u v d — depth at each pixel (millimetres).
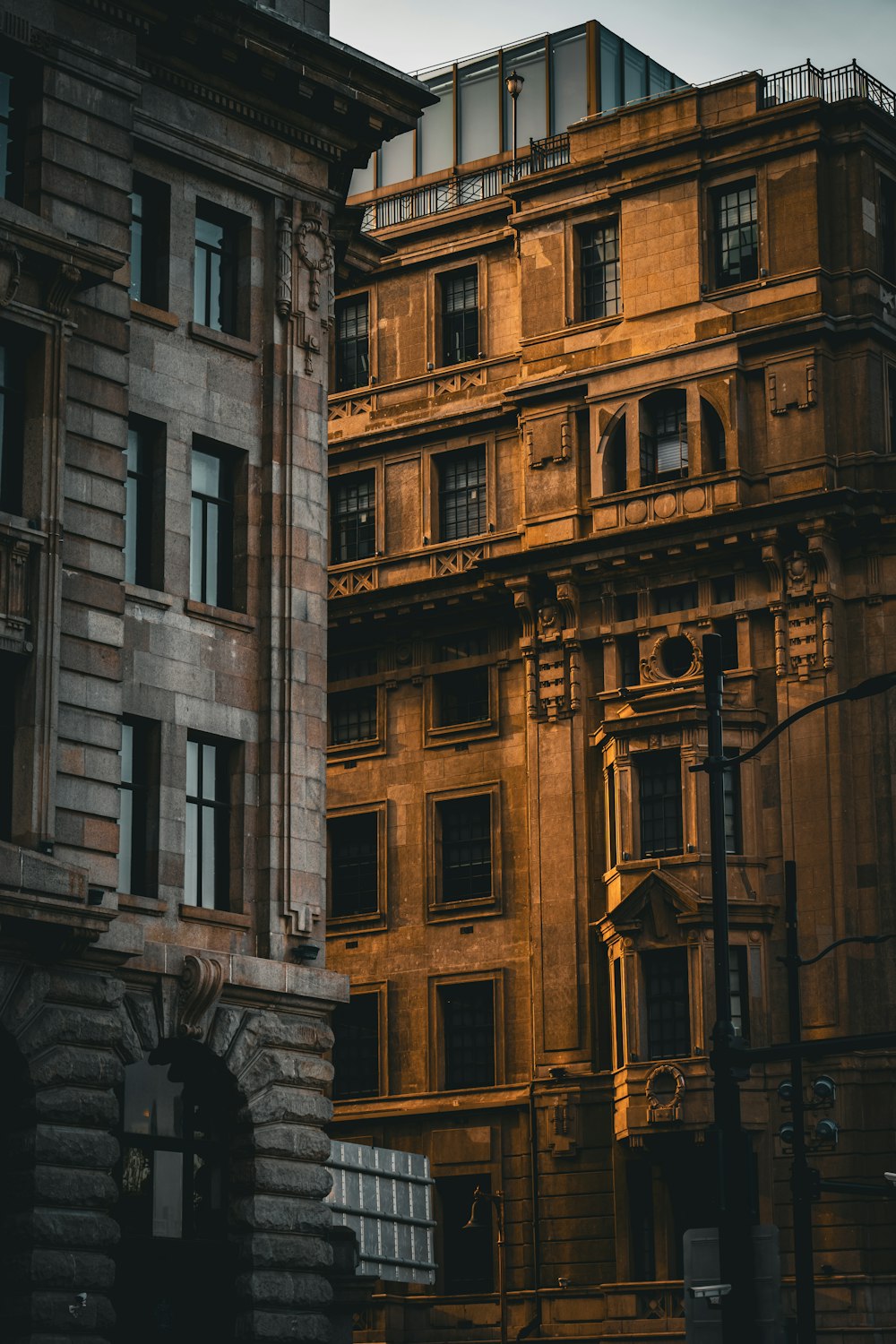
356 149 44375
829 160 66875
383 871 70188
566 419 69000
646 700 64625
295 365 42500
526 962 67062
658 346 67438
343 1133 68750
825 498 63281
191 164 41438
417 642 71312
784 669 63719
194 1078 38438
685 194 67938
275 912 39812
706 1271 28203
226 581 41250
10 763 35750
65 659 36469
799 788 63125
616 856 64688
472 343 72875
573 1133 64500
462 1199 66625
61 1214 34625
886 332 65812
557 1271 63969
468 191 74438
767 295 66000
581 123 70438
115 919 36250
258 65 41688
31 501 36406
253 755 40406
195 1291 37281
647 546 66125
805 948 62188
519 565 68250
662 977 63250
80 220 38125
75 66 38469
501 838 68312
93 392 37875
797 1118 43688
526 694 68250
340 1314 40031
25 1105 34750
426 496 72125
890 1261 59594
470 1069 67750
